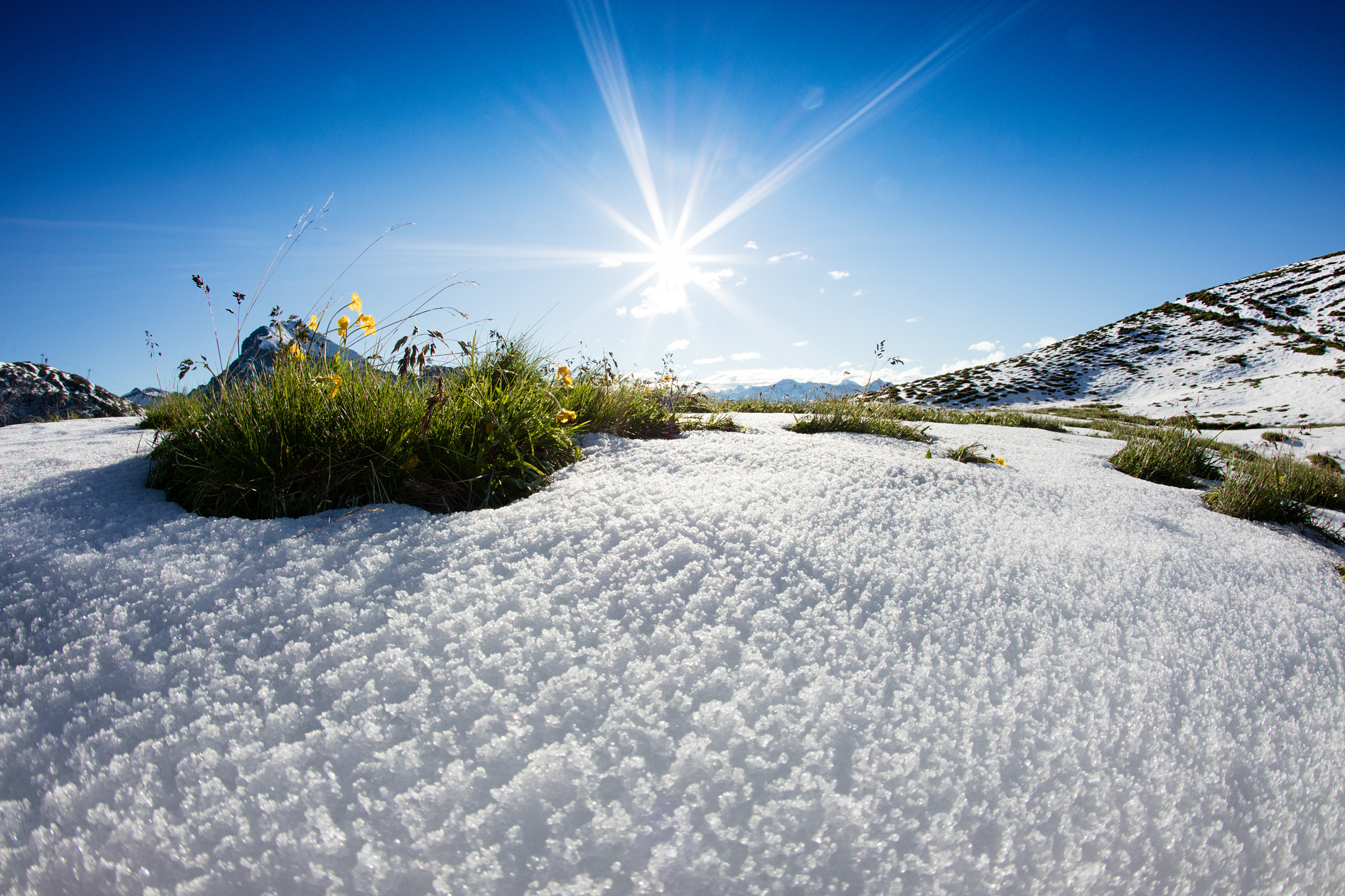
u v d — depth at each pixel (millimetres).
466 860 801
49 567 1514
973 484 2908
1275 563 2314
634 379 4102
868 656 1295
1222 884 876
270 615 1354
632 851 822
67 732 1013
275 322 2533
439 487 2266
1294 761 1121
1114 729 1135
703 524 1897
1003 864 851
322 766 947
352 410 2365
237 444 2129
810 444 3416
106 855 810
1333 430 17375
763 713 1088
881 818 891
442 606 1392
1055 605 1633
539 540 1772
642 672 1181
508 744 990
